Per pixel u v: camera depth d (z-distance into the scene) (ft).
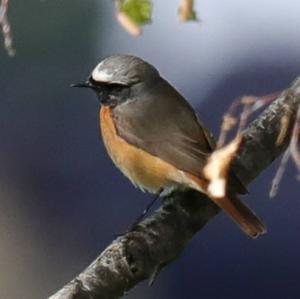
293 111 32.45
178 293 50.83
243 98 26.05
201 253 49.96
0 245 58.59
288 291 48.55
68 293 29.14
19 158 58.29
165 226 31.60
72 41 58.90
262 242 49.08
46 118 58.08
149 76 34.58
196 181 32.76
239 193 31.53
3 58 58.80
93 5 58.65
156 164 33.73
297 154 26.12
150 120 34.01
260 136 33.17
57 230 57.57
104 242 56.49
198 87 58.80
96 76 34.83
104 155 57.21
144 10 26.03
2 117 59.00
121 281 29.99
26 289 58.34
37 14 58.18
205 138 33.68
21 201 58.34
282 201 49.16
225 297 49.19
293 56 56.39
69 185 57.16
